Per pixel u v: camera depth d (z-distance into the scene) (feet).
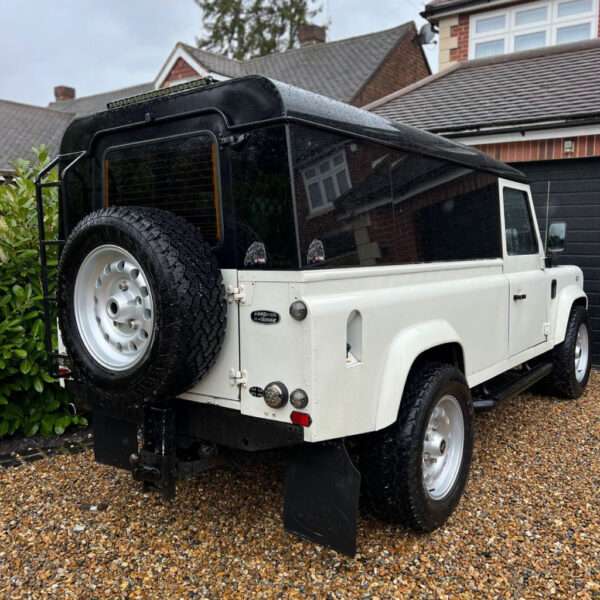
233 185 8.27
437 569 8.89
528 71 28.78
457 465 10.52
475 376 12.05
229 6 106.52
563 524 10.24
